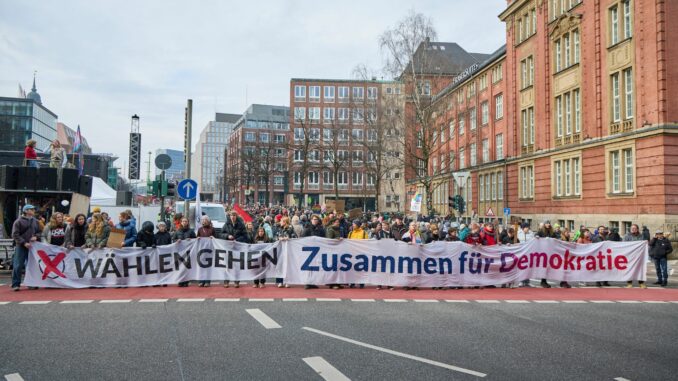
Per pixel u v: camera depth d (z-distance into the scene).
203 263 14.08
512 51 44.22
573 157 35.12
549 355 7.30
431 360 6.95
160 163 19.31
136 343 7.67
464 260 14.93
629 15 29.95
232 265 14.12
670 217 26.73
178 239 14.20
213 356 7.01
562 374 6.41
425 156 40.69
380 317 10.00
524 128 42.75
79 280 13.43
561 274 15.62
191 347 7.46
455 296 13.20
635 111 28.92
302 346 7.60
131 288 13.49
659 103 27.19
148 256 13.84
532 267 15.43
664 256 17.00
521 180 43.09
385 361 6.86
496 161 47.47
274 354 7.14
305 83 93.06
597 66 32.44
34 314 9.87
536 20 40.25
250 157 74.06
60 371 6.31
